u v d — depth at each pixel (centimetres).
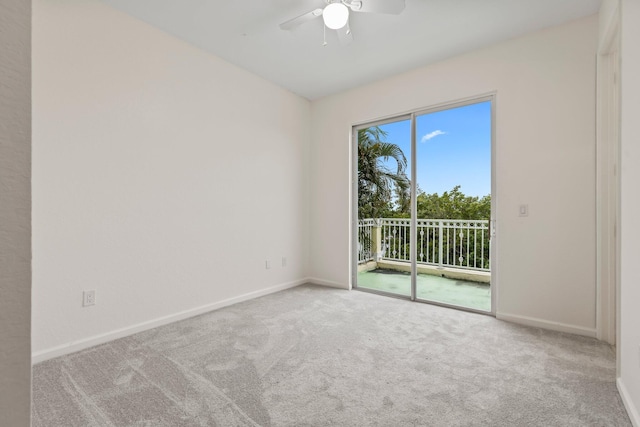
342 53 301
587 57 244
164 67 267
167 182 271
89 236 225
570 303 251
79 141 219
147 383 179
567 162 252
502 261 280
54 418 149
